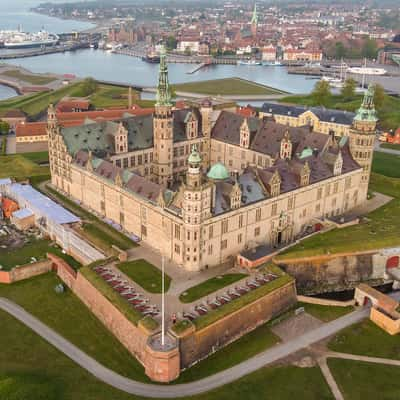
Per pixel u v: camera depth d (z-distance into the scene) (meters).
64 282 142.00
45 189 194.88
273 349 117.38
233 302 122.38
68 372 108.38
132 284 130.62
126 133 187.00
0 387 100.56
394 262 155.12
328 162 172.38
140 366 111.44
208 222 135.12
